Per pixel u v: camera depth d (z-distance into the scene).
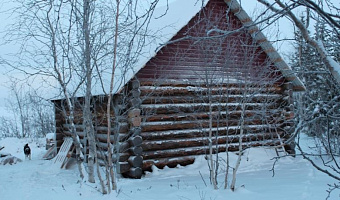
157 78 10.65
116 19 7.10
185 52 10.14
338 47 3.57
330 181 8.21
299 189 7.44
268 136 12.60
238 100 11.73
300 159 12.21
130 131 10.16
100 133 11.38
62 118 15.23
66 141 13.43
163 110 10.77
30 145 23.02
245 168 10.89
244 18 10.86
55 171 11.74
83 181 8.65
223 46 10.70
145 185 8.65
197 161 10.95
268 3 2.75
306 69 4.27
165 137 10.71
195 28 9.94
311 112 3.73
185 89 10.99
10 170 12.36
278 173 9.93
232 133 11.77
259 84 9.97
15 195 8.19
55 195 7.73
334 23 2.61
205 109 11.33
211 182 8.14
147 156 10.39
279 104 13.05
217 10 11.12
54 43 7.83
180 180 9.20
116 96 9.99
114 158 10.16
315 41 2.83
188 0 11.86
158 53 10.60
